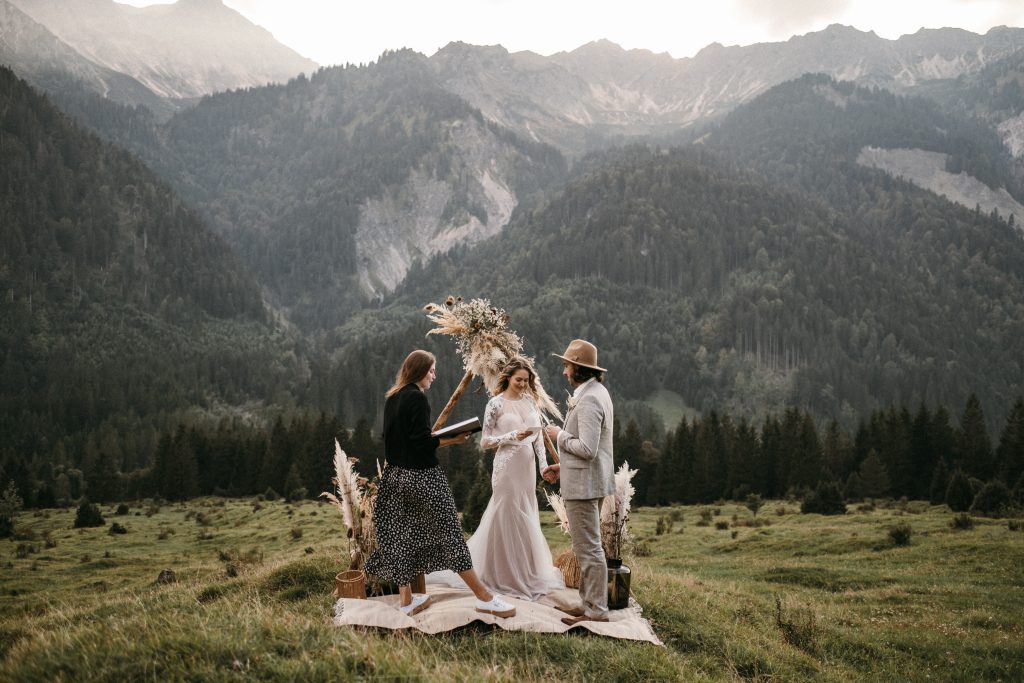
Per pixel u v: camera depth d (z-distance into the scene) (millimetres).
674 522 53156
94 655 4750
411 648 5578
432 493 6320
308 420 114688
